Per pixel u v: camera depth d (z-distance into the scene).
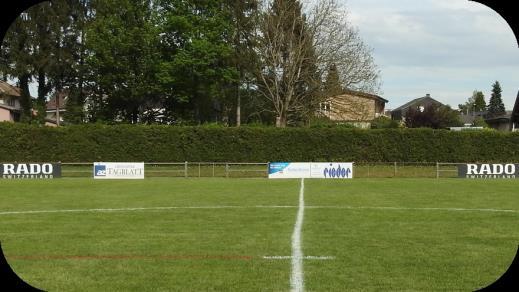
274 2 49.97
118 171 33.50
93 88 53.59
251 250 9.88
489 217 14.44
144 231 12.05
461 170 34.41
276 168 33.97
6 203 18.02
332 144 42.06
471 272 8.25
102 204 17.70
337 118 53.03
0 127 39.97
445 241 10.80
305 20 49.16
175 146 41.72
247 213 15.27
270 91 50.12
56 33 47.47
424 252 9.72
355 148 42.06
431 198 19.78
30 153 40.44
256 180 31.52
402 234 11.62
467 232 11.90
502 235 11.52
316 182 29.53
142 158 41.44
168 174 36.75
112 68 50.31
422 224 13.11
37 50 47.16
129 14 50.41
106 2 49.91
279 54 49.62
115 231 12.05
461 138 42.19
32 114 51.84
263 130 42.00
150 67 50.81
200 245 10.37
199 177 35.22
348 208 16.48
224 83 54.44
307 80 49.78
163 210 16.05
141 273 8.21
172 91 51.97
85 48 50.56
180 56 49.81
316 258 9.20
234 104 59.12
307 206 17.05
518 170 34.06
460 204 17.67
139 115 55.09
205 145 41.81
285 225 12.90
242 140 41.91
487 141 42.25
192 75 51.19
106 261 9.00
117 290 7.34
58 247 10.18
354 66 48.72
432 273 8.21
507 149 42.22
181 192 22.52
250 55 51.44
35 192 22.53
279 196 20.52
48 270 8.39
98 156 41.12
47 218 14.30
